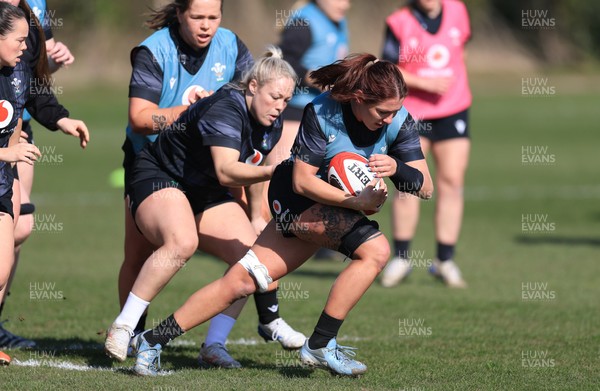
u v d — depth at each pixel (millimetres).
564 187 60406
